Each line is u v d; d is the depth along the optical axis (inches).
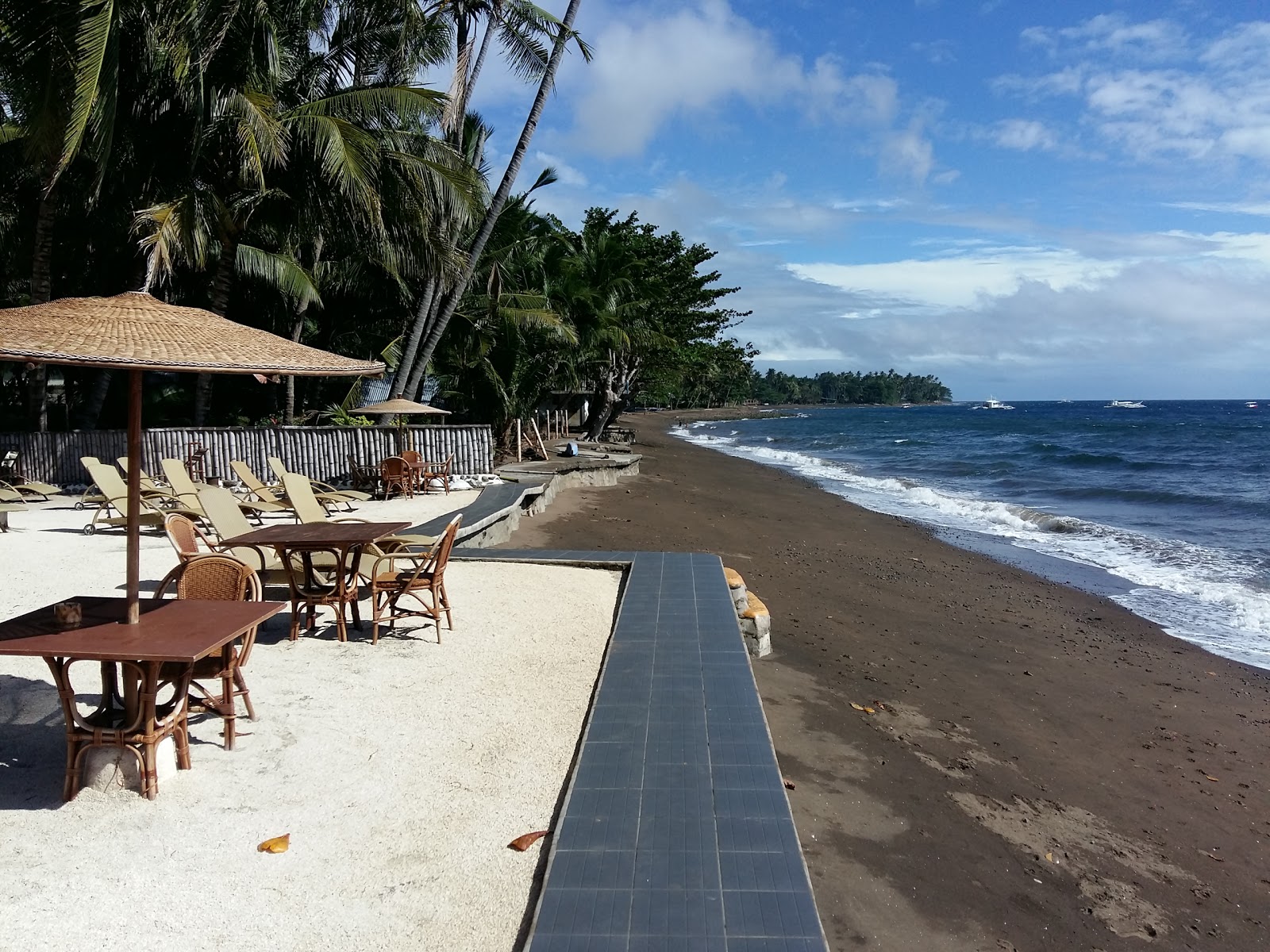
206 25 538.3
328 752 176.2
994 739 291.7
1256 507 946.7
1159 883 209.6
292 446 631.8
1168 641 436.5
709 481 1115.9
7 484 502.9
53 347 145.9
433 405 1086.4
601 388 1585.9
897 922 178.5
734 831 140.7
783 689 318.3
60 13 470.0
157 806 150.8
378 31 704.4
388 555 274.4
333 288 965.2
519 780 166.9
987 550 682.8
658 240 1594.5
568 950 110.6
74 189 684.7
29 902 121.6
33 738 175.5
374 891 128.9
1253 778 278.5
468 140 978.1
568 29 725.3
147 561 348.2
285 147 587.8
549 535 589.3
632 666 225.3
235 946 114.7
